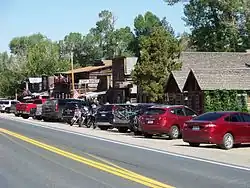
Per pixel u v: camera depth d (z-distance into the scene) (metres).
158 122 24.73
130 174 12.72
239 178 12.19
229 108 41.53
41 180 11.87
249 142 21.14
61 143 21.58
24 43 142.38
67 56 136.38
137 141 23.27
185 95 45.09
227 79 42.81
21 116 51.81
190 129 20.88
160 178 12.09
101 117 31.52
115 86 68.44
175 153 18.02
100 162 15.16
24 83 105.94
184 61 52.91
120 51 130.25
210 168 13.99
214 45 69.94
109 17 132.75
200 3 70.00
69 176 12.45
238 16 68.25
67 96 84.62
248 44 67.75
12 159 15.95
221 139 20.25
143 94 53.97
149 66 48.06
